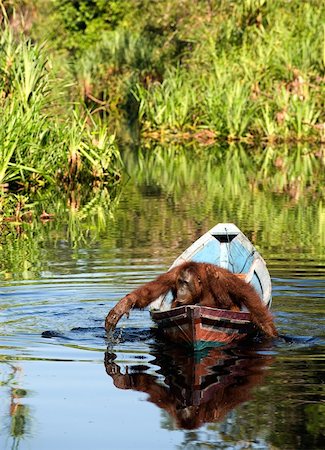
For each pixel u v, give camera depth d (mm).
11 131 25250
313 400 10469
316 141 38688
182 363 11969
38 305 14680
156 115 41562
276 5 44656
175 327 12703
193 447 9203
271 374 11477
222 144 38562
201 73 43406
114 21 54188
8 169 25734
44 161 27188
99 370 11602
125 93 48406
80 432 9594
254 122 40062
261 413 10102
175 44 48906
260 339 13078
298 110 38688
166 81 42375
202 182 28984
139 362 12016
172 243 19547
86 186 28281
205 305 13023
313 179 29312
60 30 53125
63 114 32500
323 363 11906
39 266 17469
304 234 20453
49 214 23594
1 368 11648
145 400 10547
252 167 31984
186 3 48781
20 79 27844
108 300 14938
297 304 14711
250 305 12914
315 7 44781
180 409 10242
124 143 38812
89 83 48625
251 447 9203
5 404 10375
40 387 10953
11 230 21641
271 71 41031
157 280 13031
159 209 24156
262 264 14461
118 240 20047
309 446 9211
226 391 10836
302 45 41000
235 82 40094
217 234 15453
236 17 44875
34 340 12898
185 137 40906
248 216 22875
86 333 13305
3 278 16469
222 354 12406
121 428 9719
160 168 32125
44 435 9523
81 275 16609
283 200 25406
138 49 49281
